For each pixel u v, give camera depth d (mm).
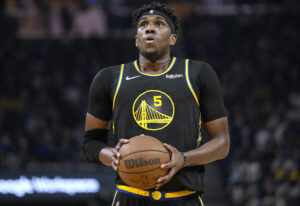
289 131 21219
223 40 31438
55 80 25719
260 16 32938
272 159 18484
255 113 23203
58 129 20797
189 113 4293
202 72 4434
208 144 4277
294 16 33125
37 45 28828
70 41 29359
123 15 31781
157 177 3895
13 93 24391
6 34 28891
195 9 32938
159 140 4184
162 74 4395
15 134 19797
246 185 17562
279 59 29422
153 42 4406
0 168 17484
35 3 30812
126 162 3898
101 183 16156
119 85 4410
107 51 29375
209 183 20031
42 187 15781
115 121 4387
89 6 31828
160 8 4625
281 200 15719
